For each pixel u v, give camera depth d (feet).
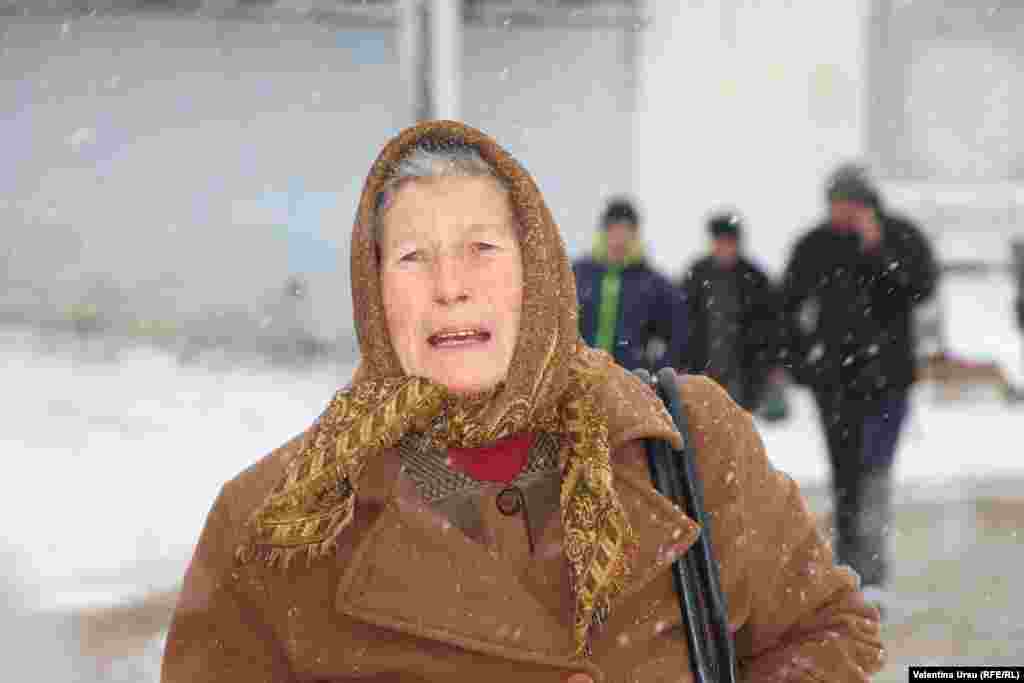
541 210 8.16
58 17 69.15
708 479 8.75
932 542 37.37
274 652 8.50
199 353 69.21
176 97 70.38
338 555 8.32
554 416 8.30
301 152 70.95
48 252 70.74
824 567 9.13
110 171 70.59
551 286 8.11
